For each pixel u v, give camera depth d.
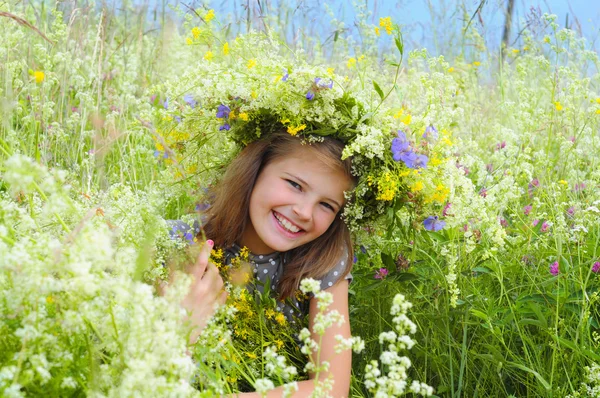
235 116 2.30
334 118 2.20
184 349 1.35
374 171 2.21
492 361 2.19
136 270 1.27
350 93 2.23
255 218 2.22
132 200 1.99
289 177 2.17
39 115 2.86
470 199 2.44
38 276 1.16
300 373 2.17
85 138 3.30
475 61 5.39
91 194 2.26
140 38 4.23
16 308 1.19
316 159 2.15
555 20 3.57
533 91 4.19
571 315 2.32
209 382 1.56
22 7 3.66
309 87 2.18
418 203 2.33
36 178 1.25
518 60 5.08
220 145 2.46
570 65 4.32
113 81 4.01
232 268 2.25
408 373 2.37
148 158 3.06
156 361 1.22
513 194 2.60
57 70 3.46
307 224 2.18
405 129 2.23
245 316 2.10
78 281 1.17
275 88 2.20
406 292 2.44
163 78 4.06
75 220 1.75
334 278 2.28
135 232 1.76
